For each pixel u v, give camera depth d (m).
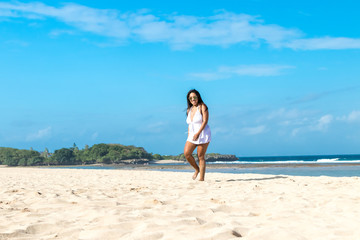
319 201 4.32
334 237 2.50
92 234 2.68
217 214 3.49
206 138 7.41
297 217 3.33
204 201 4.38
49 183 7.98
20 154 148.12
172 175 10.82
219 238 2.49
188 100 7.61
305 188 5.85
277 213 3.53
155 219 3.14
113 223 2.98
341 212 3.58
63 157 139.75
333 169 22.53
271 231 2.58
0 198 5.06
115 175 11.77
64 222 3.16
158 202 4.18
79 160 139.88
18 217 3.49
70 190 5.91
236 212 3.68
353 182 6.97
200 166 7.59
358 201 4.25
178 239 2.46
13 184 7.73
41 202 4.44
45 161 142.88
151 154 154.00
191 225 2.95
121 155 137.00
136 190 5.93
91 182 8.20
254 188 5.92
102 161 134.88
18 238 2.64
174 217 3.26
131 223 2.99
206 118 7.43
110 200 4.50
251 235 2.55
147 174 12.00
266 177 8.85
